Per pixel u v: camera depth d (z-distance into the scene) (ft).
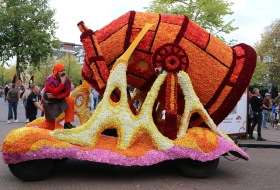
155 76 26.03
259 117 46.98
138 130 24.61
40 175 23.50
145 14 26.71
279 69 117.08
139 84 26.91
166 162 29.07
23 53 113.29
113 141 24.81
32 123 27.07
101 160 23.39
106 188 22.22
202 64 25.95
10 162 22.74
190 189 22.57
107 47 26.18
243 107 47.11
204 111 25.57
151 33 25.75
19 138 22.70
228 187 23.48
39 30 115.55
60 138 23.52
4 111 87.86
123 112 24.61
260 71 117.29
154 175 25.70
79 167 27.43
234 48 27.99
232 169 29.19
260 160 33.81
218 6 74.84
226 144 25.22
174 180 24.57
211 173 25.50
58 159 24.34
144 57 25.79
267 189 23.45
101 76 25.44
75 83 188.03
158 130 26.66
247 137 49.32
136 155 23.91
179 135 24.98
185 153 24.41
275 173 28.40
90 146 23.90
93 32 26.09
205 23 75.97
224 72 26.32
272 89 120.26
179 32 25.89
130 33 26.02
